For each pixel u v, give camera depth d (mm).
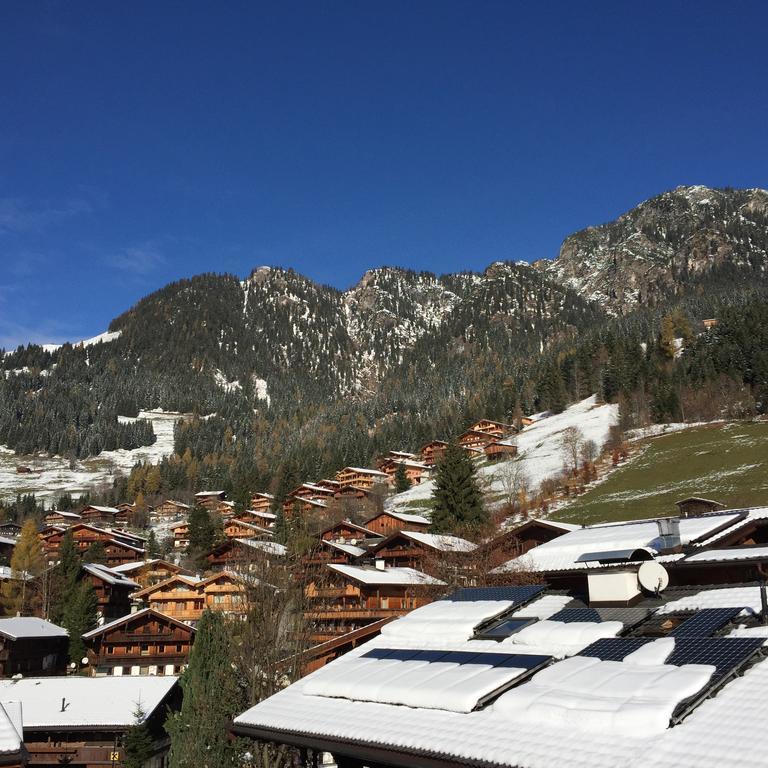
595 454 109688
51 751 36500
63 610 64312
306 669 29344
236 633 30141
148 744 33219
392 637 18016
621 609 15852
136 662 54938
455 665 14422
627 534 31328
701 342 155750
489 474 115688
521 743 10445
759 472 81875
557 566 30297
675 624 14281
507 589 19562
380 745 11961
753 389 123188
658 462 97375
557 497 91562
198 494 154250
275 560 35375
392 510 112125
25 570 77750
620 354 155875
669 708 9969
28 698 38500
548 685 11938
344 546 64375
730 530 26172
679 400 123062
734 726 9367
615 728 10039
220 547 84188
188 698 25703
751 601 14336
